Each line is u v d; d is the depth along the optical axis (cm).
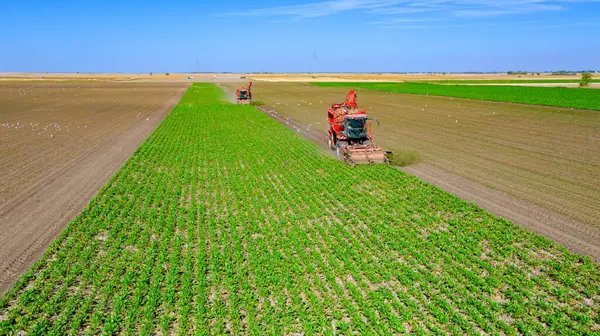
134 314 1032
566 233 1468
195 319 1027
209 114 4956
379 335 962
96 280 1197
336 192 1950
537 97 6531
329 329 982
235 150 2886
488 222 1563
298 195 1922
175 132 3656
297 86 12131
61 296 1117
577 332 970
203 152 2834
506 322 1020
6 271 1253
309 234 1523
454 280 1203
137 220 1642
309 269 1236
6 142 3238
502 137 3198
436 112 4891
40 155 2775
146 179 2195
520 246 1388
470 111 4912
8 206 1789
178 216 1692
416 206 1755
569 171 2212
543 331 975
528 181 2059
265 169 2377
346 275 1234
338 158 2605
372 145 2553
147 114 5162
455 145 2944
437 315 1031
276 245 1421
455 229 1525
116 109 5775
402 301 1106
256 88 11112
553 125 3706
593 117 4147
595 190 1892
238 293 1132
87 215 1672
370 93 8712
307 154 2733
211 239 1450
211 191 2000
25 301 1095
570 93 7488
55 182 2138
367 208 1753
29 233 1515
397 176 2166
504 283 1186
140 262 1306
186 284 1154
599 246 1368
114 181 2155
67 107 6053
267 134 3491
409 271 1227
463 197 1861
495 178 2127
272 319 1020
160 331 992
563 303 1091
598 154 2566
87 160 2622
